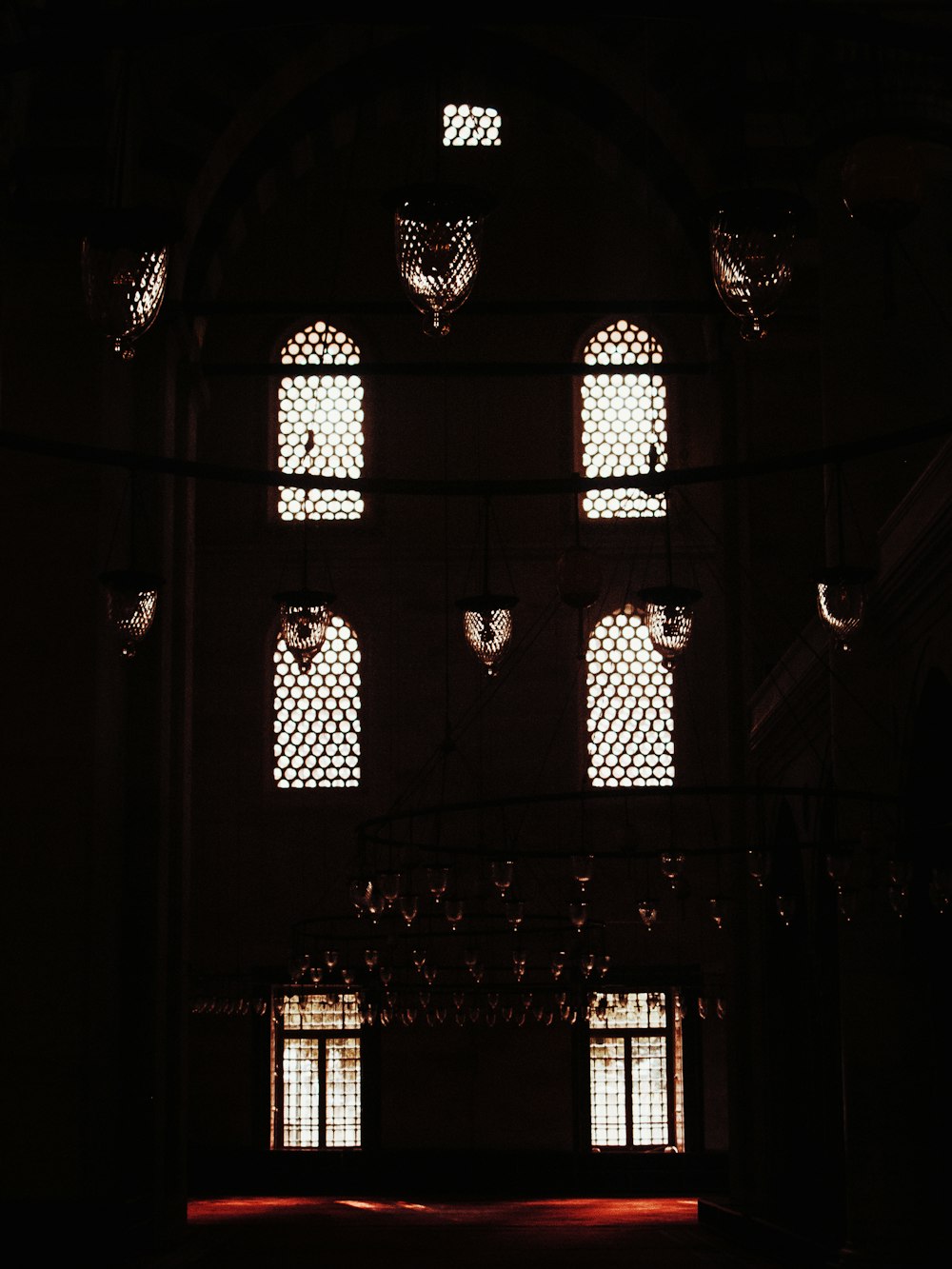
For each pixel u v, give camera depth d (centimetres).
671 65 1455
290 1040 2077
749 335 489
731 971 1561
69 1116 1190
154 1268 1252
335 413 2153
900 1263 1035
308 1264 1352
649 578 2095
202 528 2120
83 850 1223
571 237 2169
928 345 1138
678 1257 1428
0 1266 1165
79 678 1243
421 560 2116
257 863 2066
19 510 1260
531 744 2077
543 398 2145
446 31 1466
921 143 1074
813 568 1538
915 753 1066
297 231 2170
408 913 1181
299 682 2103
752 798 1568
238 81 1412
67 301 1272
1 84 1123
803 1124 1455
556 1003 1962
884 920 1065
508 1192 2025
